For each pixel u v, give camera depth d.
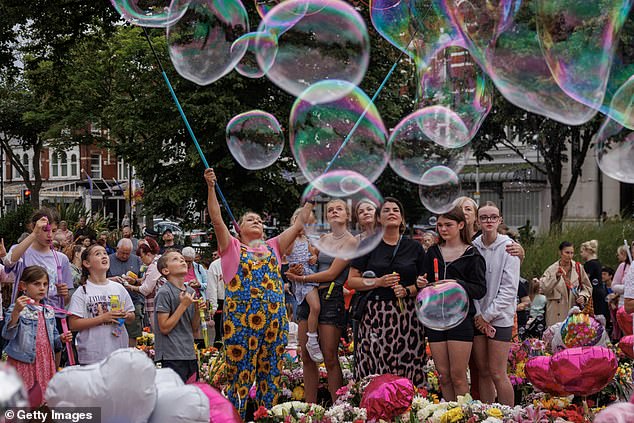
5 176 61.38
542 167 34.88
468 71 7.18
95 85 32.16
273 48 6.35
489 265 6.18
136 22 6.25
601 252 16.16
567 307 10.50
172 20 6.32
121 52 29.73
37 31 21.80
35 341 6.23
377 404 4.84
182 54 6.41
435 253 6.11
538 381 5.13
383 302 6.15
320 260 7.17
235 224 5.91
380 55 19.53
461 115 7.19
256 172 21.67
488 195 36.88
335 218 5.98
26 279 6.33
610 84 6.32
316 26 6.30
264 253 5.85
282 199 23.12
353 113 6.83
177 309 6.31
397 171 7.40
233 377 5.73
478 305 6.11
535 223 35.50
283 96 21.02
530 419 4.96
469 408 5.13
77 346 6.61
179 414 2.89
